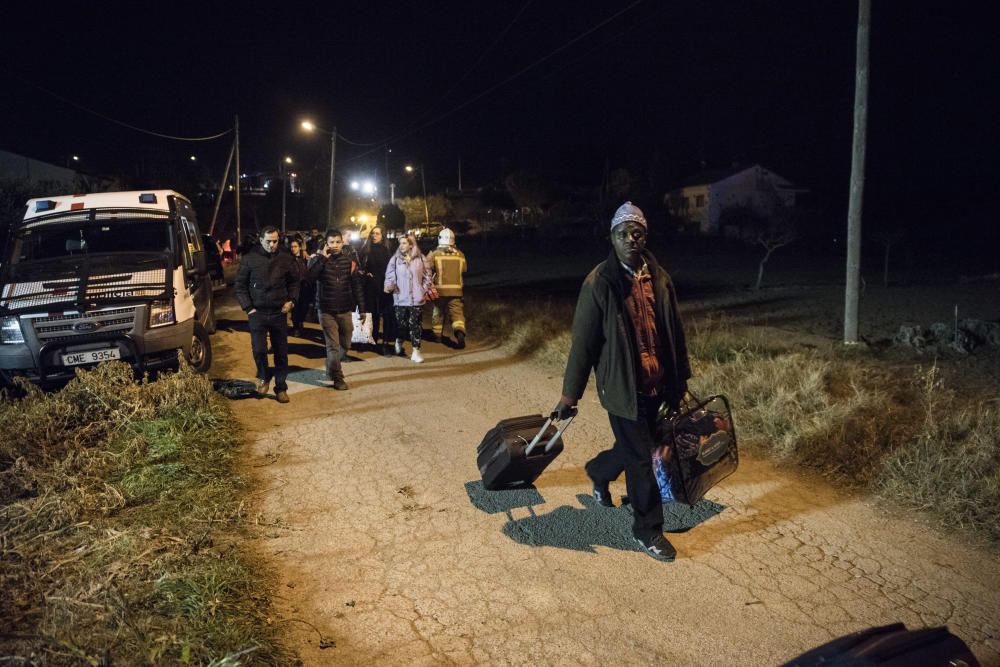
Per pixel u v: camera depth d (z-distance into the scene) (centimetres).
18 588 353
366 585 390
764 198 4522
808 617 355
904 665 202
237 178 3136
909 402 687
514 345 1087
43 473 493
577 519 471
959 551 416
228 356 1064
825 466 546
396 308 1002
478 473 560
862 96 977
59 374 756
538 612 362
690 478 406
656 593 379
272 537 446
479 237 5194
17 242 841
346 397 803
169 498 482
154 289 805
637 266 407
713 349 943
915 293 1686
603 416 712
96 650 291
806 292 1766
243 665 300
